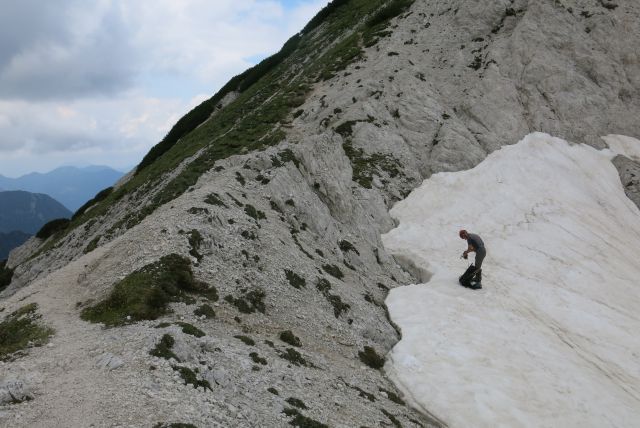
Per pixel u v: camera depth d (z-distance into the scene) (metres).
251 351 18.20
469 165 46.03
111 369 14.55
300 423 14.76
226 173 34.09
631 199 45.38
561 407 20.91
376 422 17.36
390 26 67.38
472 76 55.16
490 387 21.52
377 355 23.89
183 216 25.52
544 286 31.70
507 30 59.72
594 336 27.22
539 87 53.00
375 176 43.38
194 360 15.76
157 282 20.64
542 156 46.69
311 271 27.12
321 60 69.00
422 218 40.22
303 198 33.91
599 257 35.94
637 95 54.31
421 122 49.97
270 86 72.38
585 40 56.19
